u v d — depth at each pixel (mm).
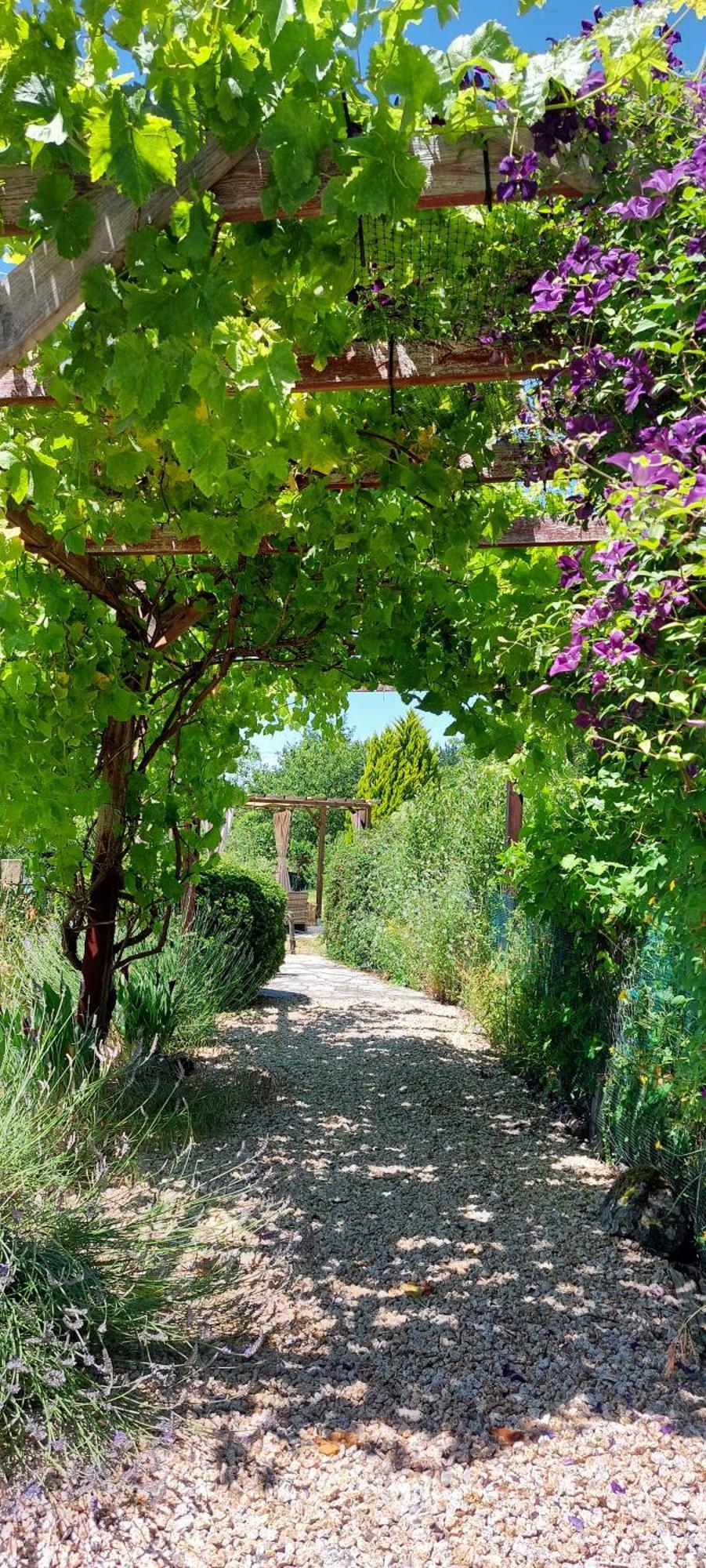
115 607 4172
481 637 3797
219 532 3234
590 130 1862
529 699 3785
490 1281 3059
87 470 2885
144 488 3307
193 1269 2838
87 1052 4086
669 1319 2852
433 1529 1984
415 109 1676
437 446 3037
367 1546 1928
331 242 2059
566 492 3318
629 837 4129
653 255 1956
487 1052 6445
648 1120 3777
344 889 12602
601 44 1770
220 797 4988
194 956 5930
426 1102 5180
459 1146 4438
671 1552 1939
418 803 10883
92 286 1822
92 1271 2488
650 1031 3789
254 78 1667
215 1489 2074
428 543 3910
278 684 5434
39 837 3941
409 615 4047
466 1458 2203
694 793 2062
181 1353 2361
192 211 1763
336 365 2654
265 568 4203
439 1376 2518
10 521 3131
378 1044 6578
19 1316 2252
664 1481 2150
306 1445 2230
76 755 3664
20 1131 2799
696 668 1886
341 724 5660
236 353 2025
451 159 1837
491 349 2469
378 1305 2881
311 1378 2488
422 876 10117
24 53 1638
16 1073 3203
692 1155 3332
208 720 5078
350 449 3016
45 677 3662
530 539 3537
